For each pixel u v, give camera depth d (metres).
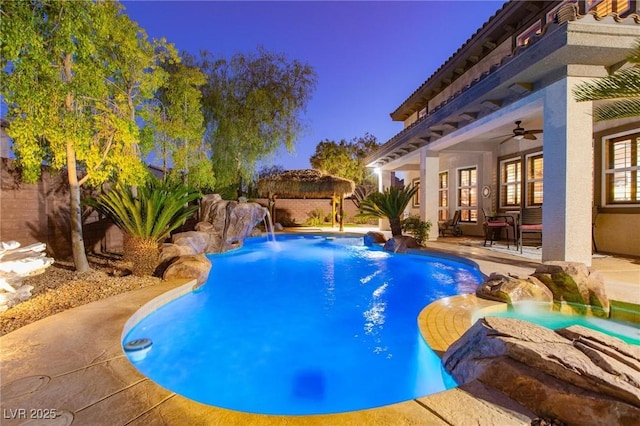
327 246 13.05
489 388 2.34
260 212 12.35
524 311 4.55
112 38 7.11
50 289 4.98
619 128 7.77
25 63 4.52
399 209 11.05
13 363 2.77
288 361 3.96
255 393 3.34
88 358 2.87
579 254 5.77
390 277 7.97
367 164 17.11
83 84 5.21
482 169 12.78
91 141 5.83
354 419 2.04
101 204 6.27
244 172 15.73
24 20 4.31
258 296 6.50
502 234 11.72
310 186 17.61
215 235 10.76
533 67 5.89
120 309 4.18
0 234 6.02
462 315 4.12
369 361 3.94
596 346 2.38
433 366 3.28
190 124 10.66
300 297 6.40
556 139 5.96
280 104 15.55
